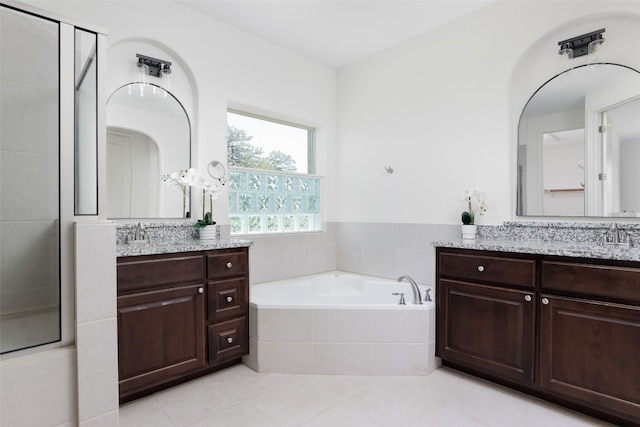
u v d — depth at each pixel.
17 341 1.26
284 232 3.29
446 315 2.25
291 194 3.37
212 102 2.69
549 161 2.33
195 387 2.08
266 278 3.03
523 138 2.44
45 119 1.35
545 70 2.36
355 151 3.47
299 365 2.26
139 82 2.38
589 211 2.18
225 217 2.76
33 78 1.35
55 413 1.26
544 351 1.84
